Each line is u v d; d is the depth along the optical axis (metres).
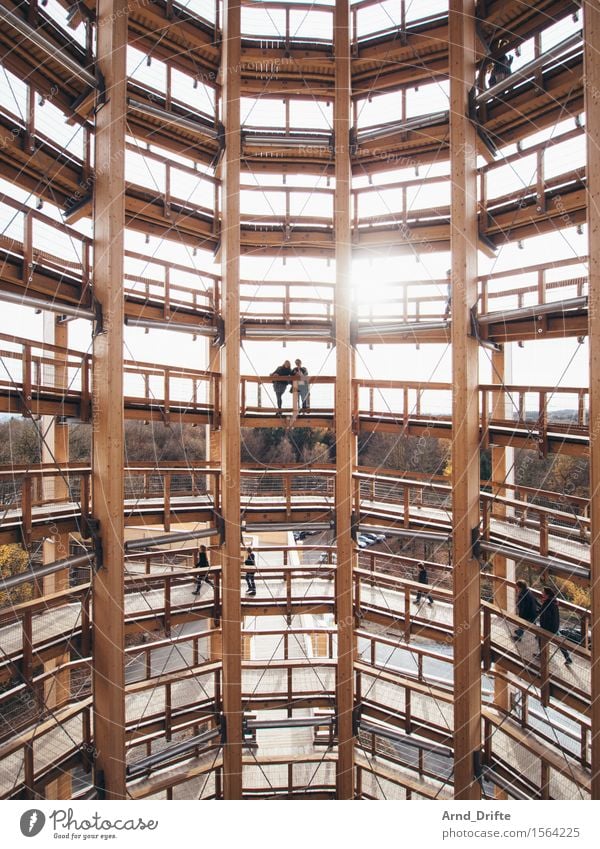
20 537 6.25
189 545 14.20
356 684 8.62
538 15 7.79
